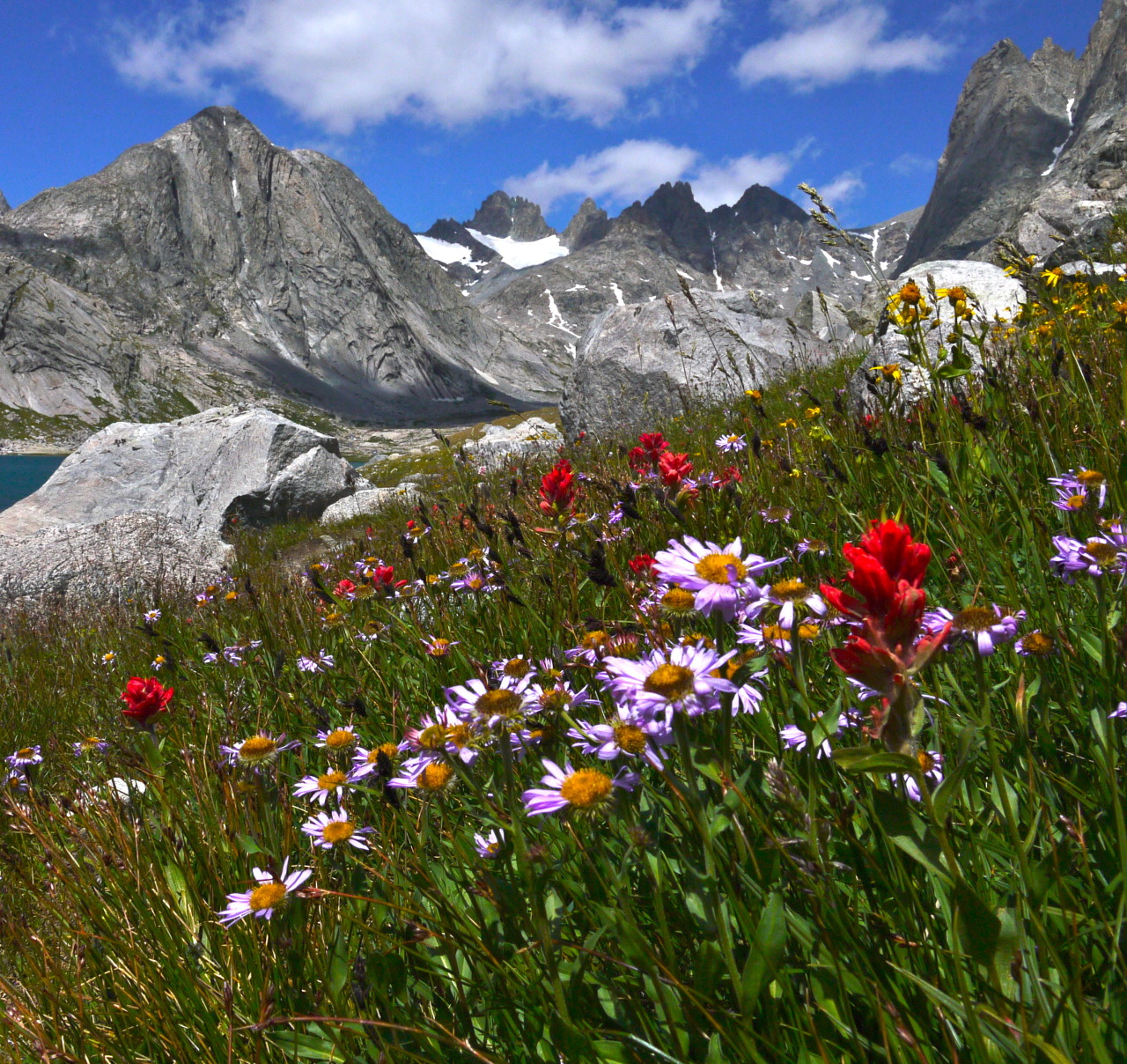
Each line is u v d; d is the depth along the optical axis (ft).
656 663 3.58
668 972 3.53
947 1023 3.26
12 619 33.30
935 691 4.93
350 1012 4.48
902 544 2.59
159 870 6.69
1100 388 9.89
